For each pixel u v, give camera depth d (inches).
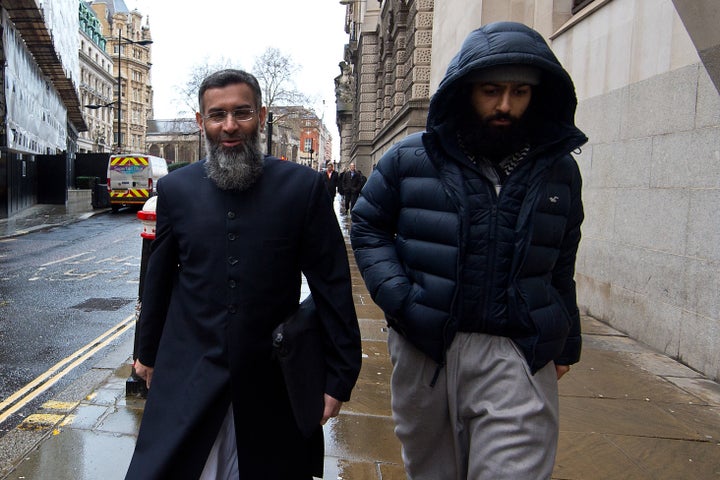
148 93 4284.0
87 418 134.7
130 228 633.0
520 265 73.0
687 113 177.6
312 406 73.4
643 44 204.2
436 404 79.7
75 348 197.8
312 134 4781.0
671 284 185.0
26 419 134.7
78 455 116.9
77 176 1441.9
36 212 815.1
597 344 198.2
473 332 76.1
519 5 347.3
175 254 78.2
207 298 72.0
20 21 770.8
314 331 75.4
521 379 72.7
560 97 75.7
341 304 75.5
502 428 70.7
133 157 836.6
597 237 236.5
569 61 268.1
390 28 847.1
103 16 3767.2
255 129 74.1
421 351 78.0
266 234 72.0
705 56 146.8
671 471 113.8
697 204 172.6
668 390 156.6
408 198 79.6
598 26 238.8
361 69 1232.2
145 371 79.9
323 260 75.9
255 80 75.9
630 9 213.3
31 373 171.5
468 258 75.0
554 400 75.4
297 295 77.4
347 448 120.9
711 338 165.5
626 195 213.9
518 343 74.2
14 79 720.3
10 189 744.3
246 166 71.5
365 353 184.7
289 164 76.7
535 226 73.5
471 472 73.6
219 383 70.3
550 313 74.5
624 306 213.6
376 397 149.2
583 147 251.3
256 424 71.7
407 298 77.7
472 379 76.1
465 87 75.5
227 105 72.0
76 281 324.8
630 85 211.8
